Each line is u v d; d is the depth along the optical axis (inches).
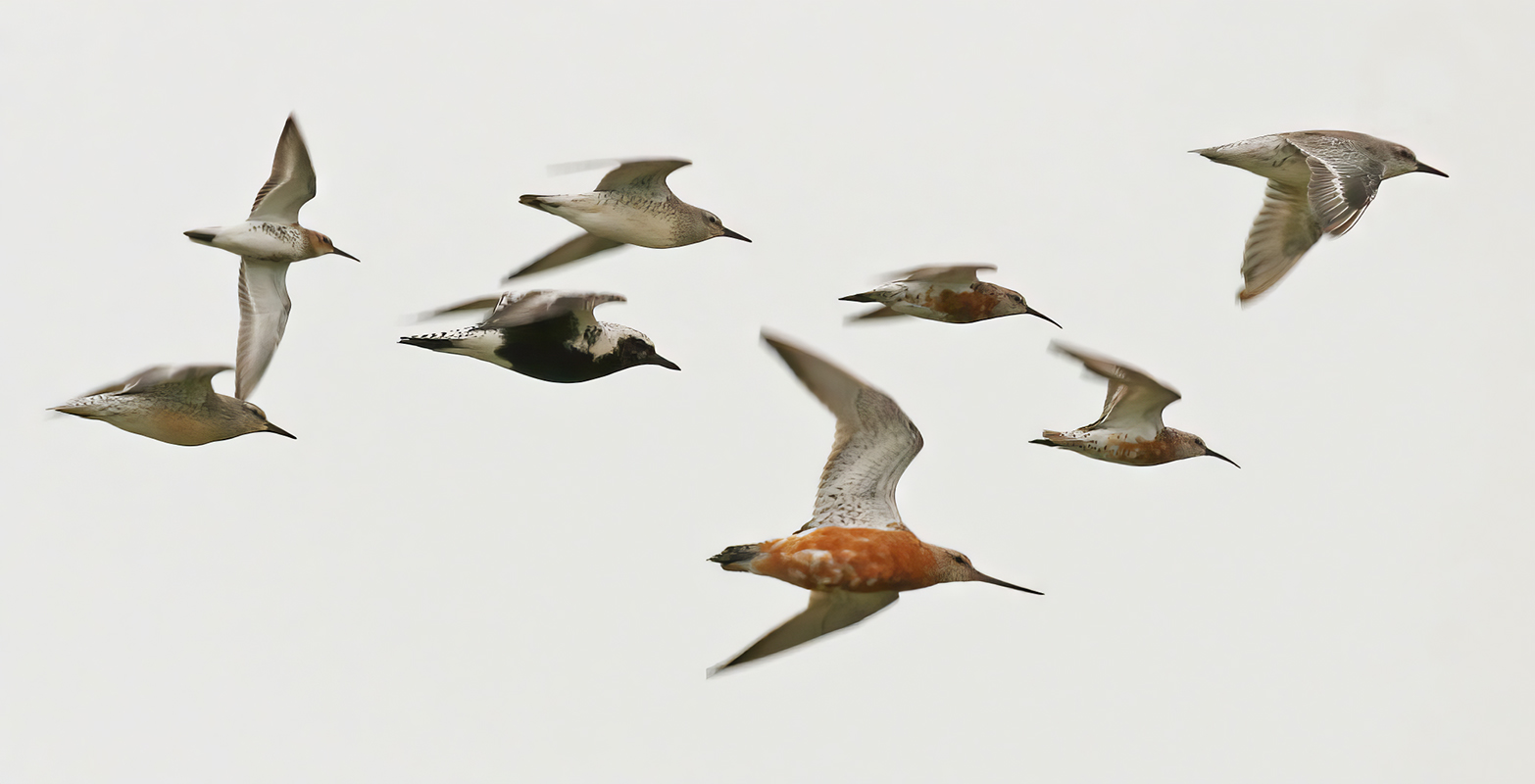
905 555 557.9
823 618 576.4
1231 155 728.3
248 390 754.8
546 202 748.0
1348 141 699.4
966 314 807.7
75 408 681.0
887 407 554.6
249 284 773.9
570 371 688.4
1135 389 724.7
